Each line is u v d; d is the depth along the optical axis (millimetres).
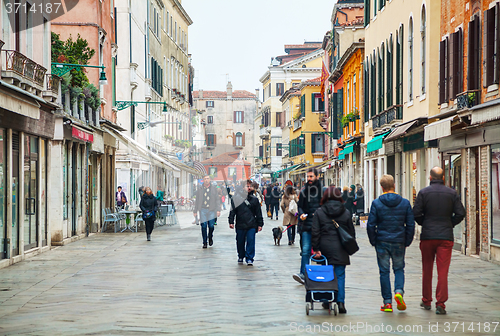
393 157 28750
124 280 12562
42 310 9539
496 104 13961
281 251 18250
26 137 16906
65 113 20141
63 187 20734
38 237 17938
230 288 11547
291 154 76938
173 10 58938
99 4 26438
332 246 9461
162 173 49000
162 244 20359
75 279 12742
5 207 15180
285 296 10719
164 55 54188
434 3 20953
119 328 8219
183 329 8148
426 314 9219
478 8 16688
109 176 29422
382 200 9523
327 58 58188
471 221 17094
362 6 49281
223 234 24469
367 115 33500
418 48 22656
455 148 18078
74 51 21859
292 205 20016
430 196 9484
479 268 14406
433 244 9430
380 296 10727
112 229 27562
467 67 17141
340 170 46938
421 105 22156
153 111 48031
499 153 15148
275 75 95312
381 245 9516
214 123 115562
